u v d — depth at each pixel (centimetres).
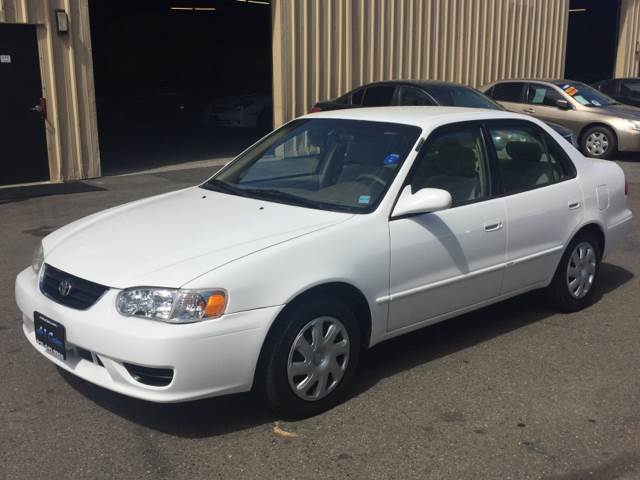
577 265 549
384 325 418
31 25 1020
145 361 337
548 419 386
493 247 470
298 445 358
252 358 355
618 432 372
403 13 1502
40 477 328
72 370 367
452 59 1634
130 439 362
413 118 469
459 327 525
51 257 398
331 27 1373
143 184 1078
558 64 1934
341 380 396
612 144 1345
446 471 335
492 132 491
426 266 429
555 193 517
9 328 509
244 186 476
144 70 2380
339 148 466
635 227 843
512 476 331
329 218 405
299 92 1349
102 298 354
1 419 380
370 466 339
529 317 547
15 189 1021
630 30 2141
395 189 420
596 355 474
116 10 2283
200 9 2431
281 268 364
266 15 2520
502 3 1728
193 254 366
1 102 1020
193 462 342
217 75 2506
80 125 1091
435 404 403
